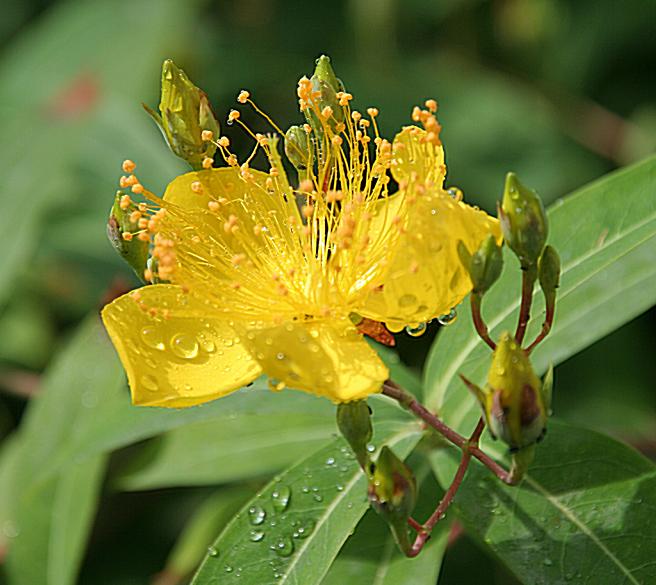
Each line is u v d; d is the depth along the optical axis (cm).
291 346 29
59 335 42
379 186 31
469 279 29
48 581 35
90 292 42
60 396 36
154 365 30
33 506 35
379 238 31
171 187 31
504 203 29
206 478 35
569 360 41
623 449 31
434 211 29
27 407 41
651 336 41
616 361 41
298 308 31
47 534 35
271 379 30
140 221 30
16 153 42
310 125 31
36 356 42
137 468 35
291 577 30
